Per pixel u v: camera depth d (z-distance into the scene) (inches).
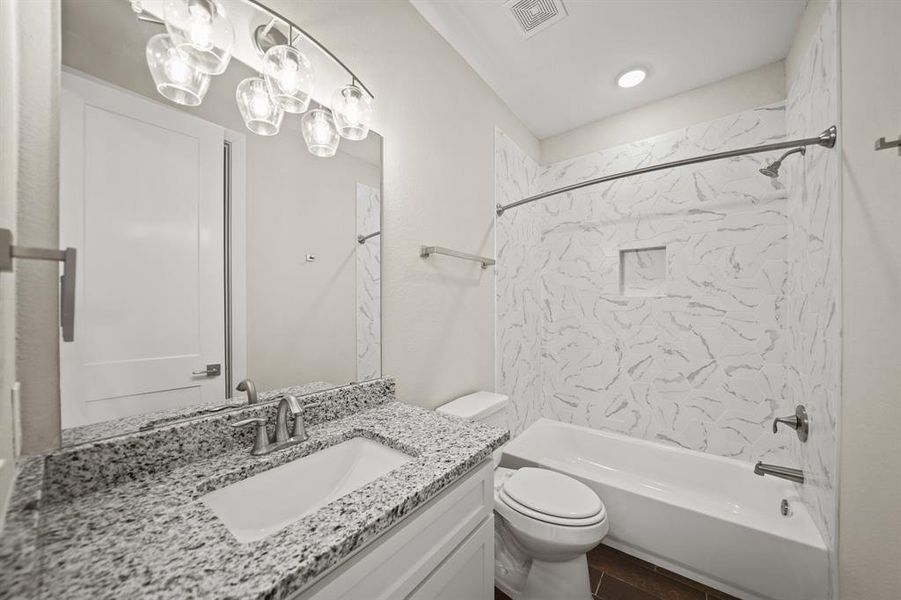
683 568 57.3
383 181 51.8
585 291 95.0
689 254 81.0
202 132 33.2
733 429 76.0
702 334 79.4
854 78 41.1
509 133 87.0
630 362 88.3
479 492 37.1
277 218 39.4
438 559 30.7
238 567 18.8
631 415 88.2
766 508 61.3
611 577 57.9
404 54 55.4
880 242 36.4
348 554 21.5
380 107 51.2
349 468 37.9
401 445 36.6
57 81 24.6
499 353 81.4
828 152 47.7
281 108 37.3
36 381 23.8
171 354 31.1
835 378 43.8
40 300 23.8
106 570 18.4
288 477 32.7
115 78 27.8
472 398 66.8
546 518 48.2
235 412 34.2
